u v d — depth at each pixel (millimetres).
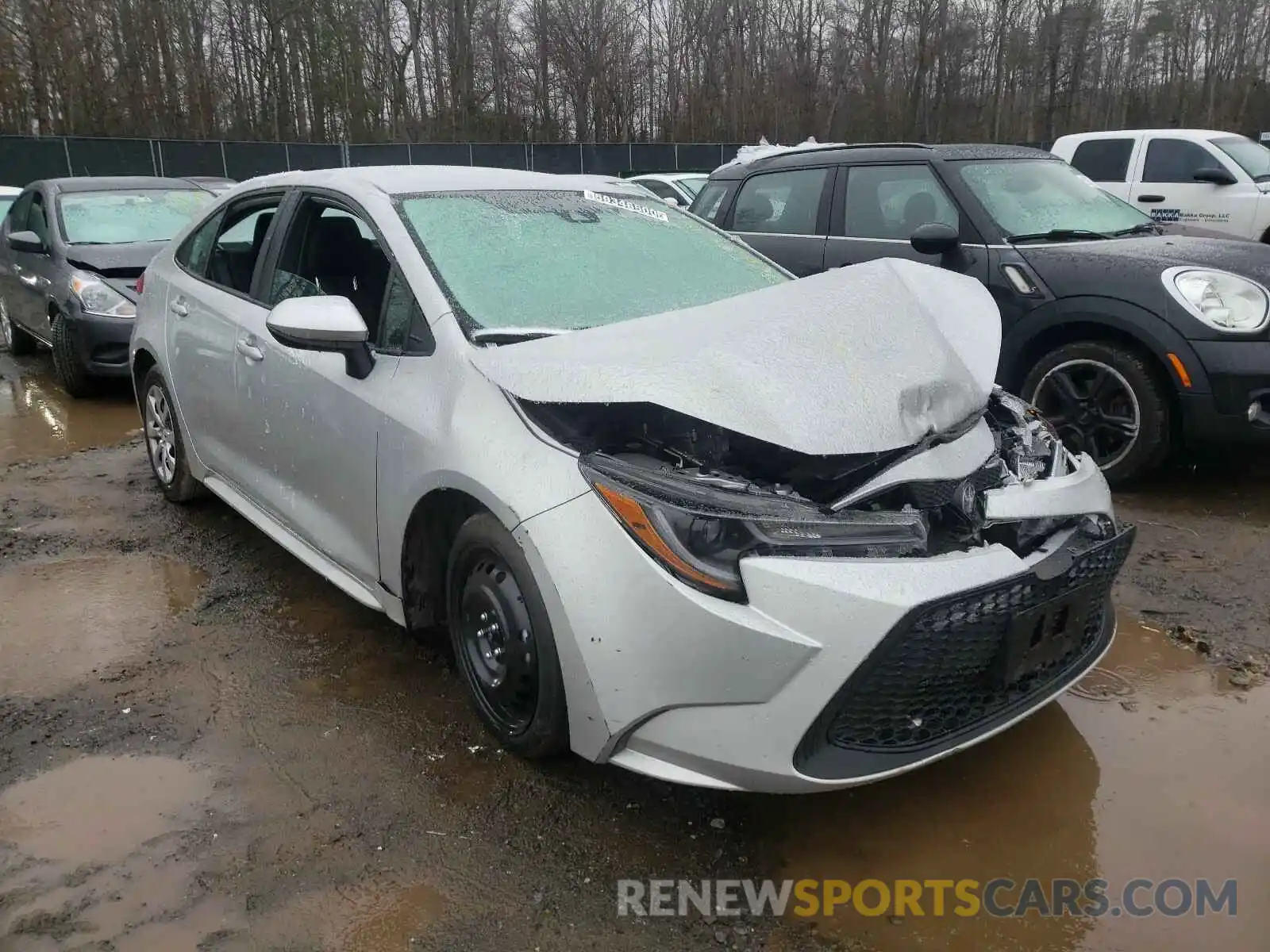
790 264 6480
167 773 2838
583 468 2496
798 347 2680
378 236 3346
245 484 4094
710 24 36156
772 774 2283
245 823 2617
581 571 2422
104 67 30812
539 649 2576
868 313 2943
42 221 8484
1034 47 35344
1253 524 4680
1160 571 4172
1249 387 4629
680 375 2482
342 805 2689
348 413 3219
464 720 3105
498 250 3359
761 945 2240
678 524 2346
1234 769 2855
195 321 4371
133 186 8898
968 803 2725
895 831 2615
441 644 3588
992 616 2385
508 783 2781
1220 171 9477
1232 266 4852
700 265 3684
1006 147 6324
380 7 35562
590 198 3889
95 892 2371
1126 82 35875
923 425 2578
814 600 2232
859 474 2508
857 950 2232
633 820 2639
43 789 2766
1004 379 5406
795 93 36188
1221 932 2271
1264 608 3828
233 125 33719
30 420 7121
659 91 37125
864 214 6191
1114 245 5254
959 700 2441
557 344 2771
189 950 2203
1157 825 2625
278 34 33875
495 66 36812
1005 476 2738
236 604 3953
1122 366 4949
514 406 2701
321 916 2307
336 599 4000
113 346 7395
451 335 2967
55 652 3555
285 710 3170
